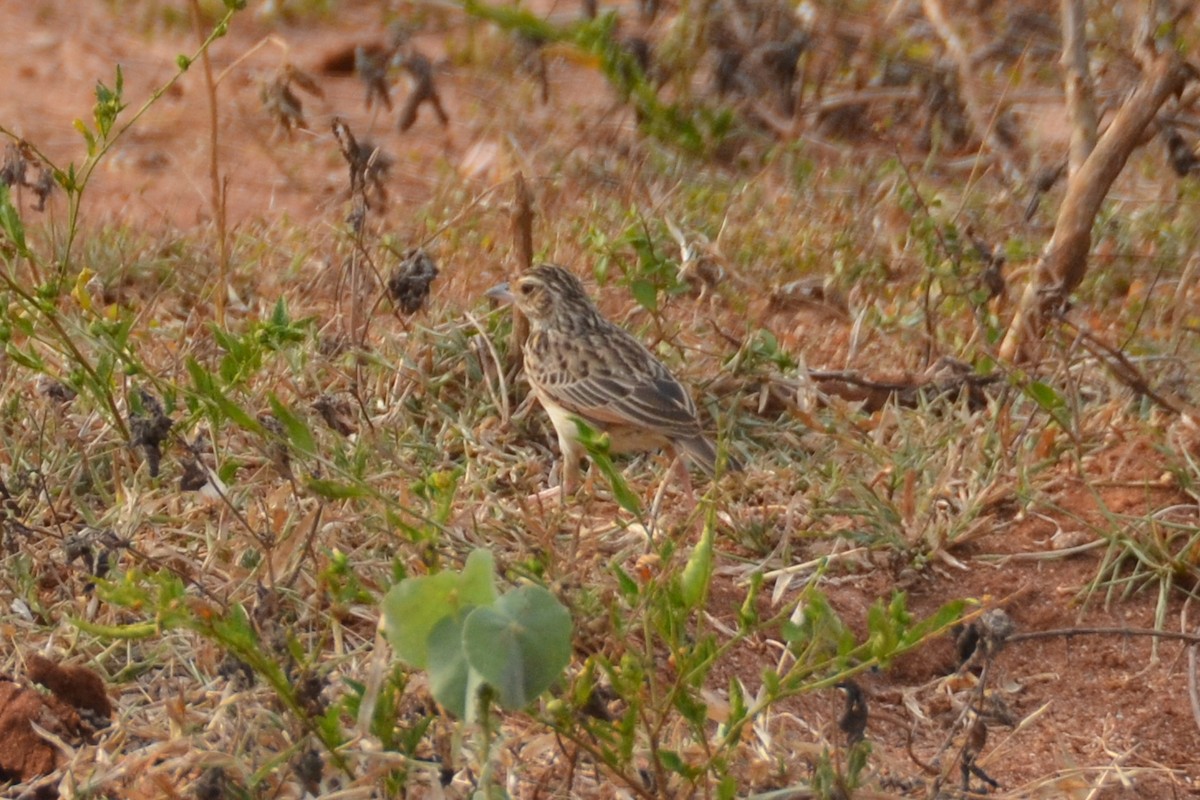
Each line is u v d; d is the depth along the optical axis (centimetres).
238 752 766
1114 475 1139
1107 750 889
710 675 918
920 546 1058
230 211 1811
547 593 601
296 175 1931
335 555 723
